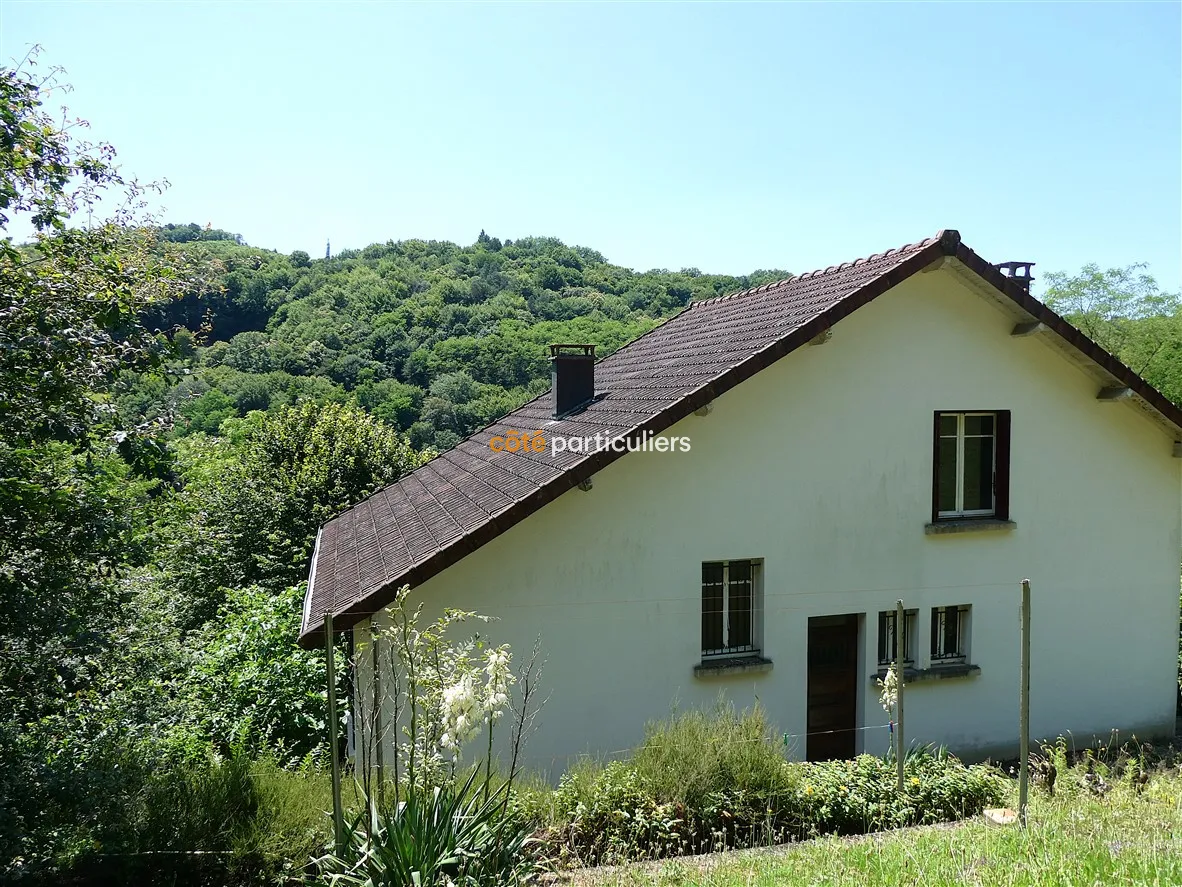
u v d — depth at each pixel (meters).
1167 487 12.36
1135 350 29.08
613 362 15.95
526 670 9.25
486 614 9.21
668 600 9.92
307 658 11.08
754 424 10.29
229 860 6.10
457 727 5.38
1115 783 8.72
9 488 6.39
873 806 7.76
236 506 20.36
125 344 7.13
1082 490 11.92
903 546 11.05
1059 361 11.72
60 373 6.73
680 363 11.78
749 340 10.88
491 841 5.64
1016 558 11.60
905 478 11.05
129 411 7.66
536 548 9.38
